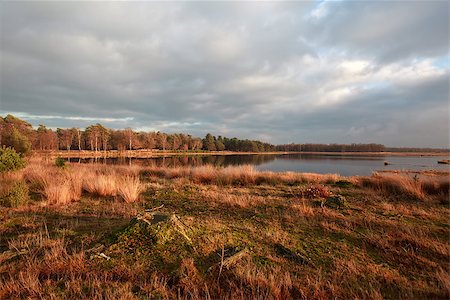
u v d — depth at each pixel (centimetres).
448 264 319
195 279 271
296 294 257
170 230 356
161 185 941
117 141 6288
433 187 793
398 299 252
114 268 286
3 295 240
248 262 305
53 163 1705
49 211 531
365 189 876
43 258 306
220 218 491
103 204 611
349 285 273
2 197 605
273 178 1116
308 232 422
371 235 400
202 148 9400
